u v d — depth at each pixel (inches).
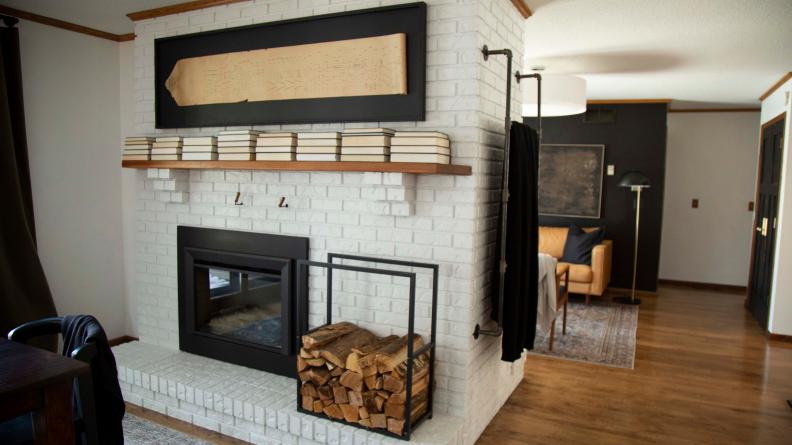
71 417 62.7
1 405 56.5
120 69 152.8
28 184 127.7
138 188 133.9
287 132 105.4
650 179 255.9
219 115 119.5
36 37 133.0
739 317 215.3
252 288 121.6
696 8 116.3
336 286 109.1
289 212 113.2
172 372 116.4
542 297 155.6
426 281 100.4
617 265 263.9
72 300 145.2
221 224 122.3
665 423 117.7
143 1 120.3
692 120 279.1
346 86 104.0
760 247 214.8
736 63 168.1
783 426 117.9
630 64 172.4
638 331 190.7
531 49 154.5
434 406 101.7
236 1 115.0
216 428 107.4
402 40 97.2
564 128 267.4
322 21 105.7
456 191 96.8
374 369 91.2
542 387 136.2
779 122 197.0
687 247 283.6
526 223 108.0
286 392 107.2
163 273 131.8
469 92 94.9
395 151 93.0
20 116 125.0
